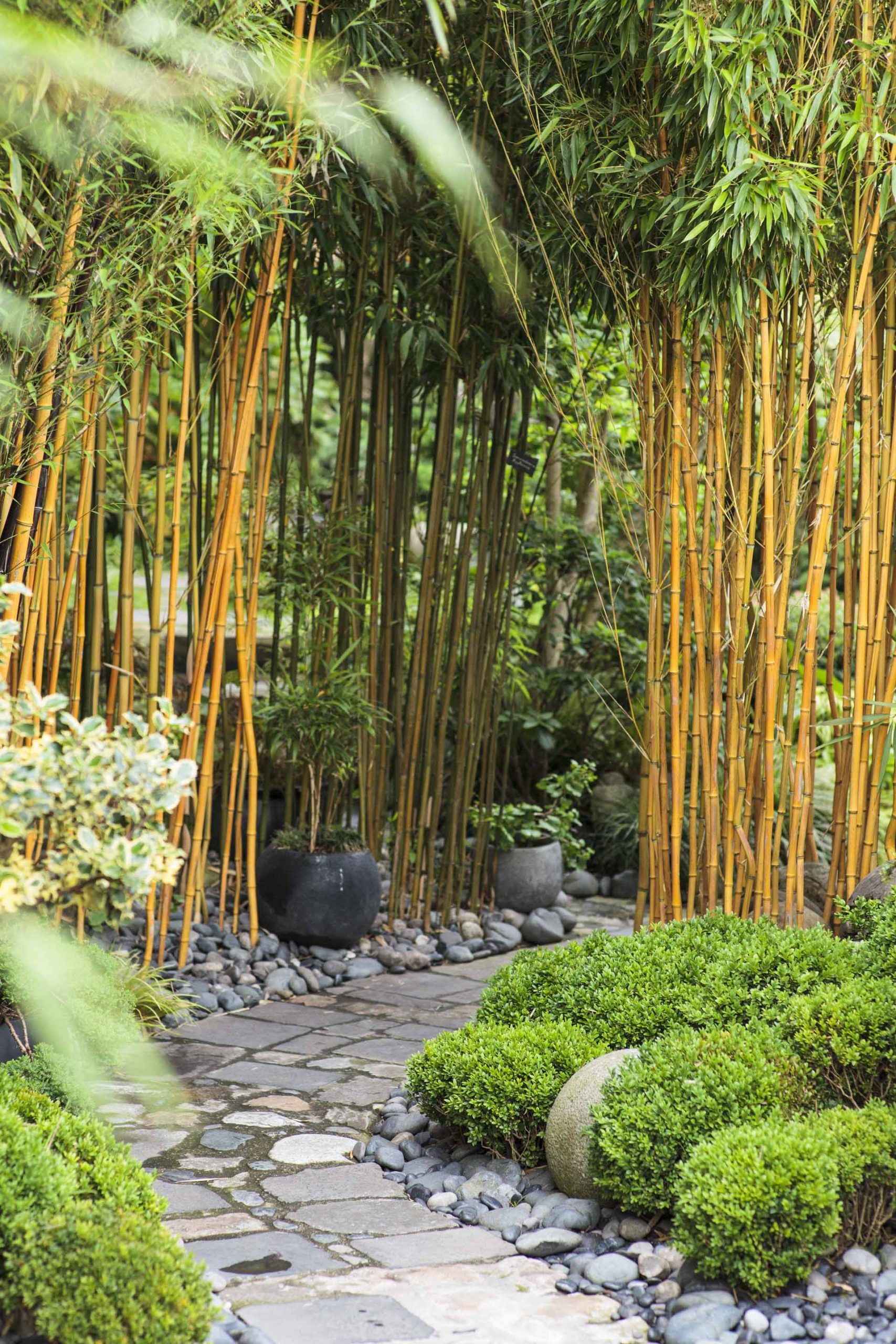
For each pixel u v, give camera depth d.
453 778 4.72
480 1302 1.90
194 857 3.86
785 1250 1.90
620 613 5.73
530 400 4.62
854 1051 2.23
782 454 3.48
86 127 2.55
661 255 3.43
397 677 4.60
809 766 3.41
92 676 3.72
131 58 2.49
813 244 3.24
